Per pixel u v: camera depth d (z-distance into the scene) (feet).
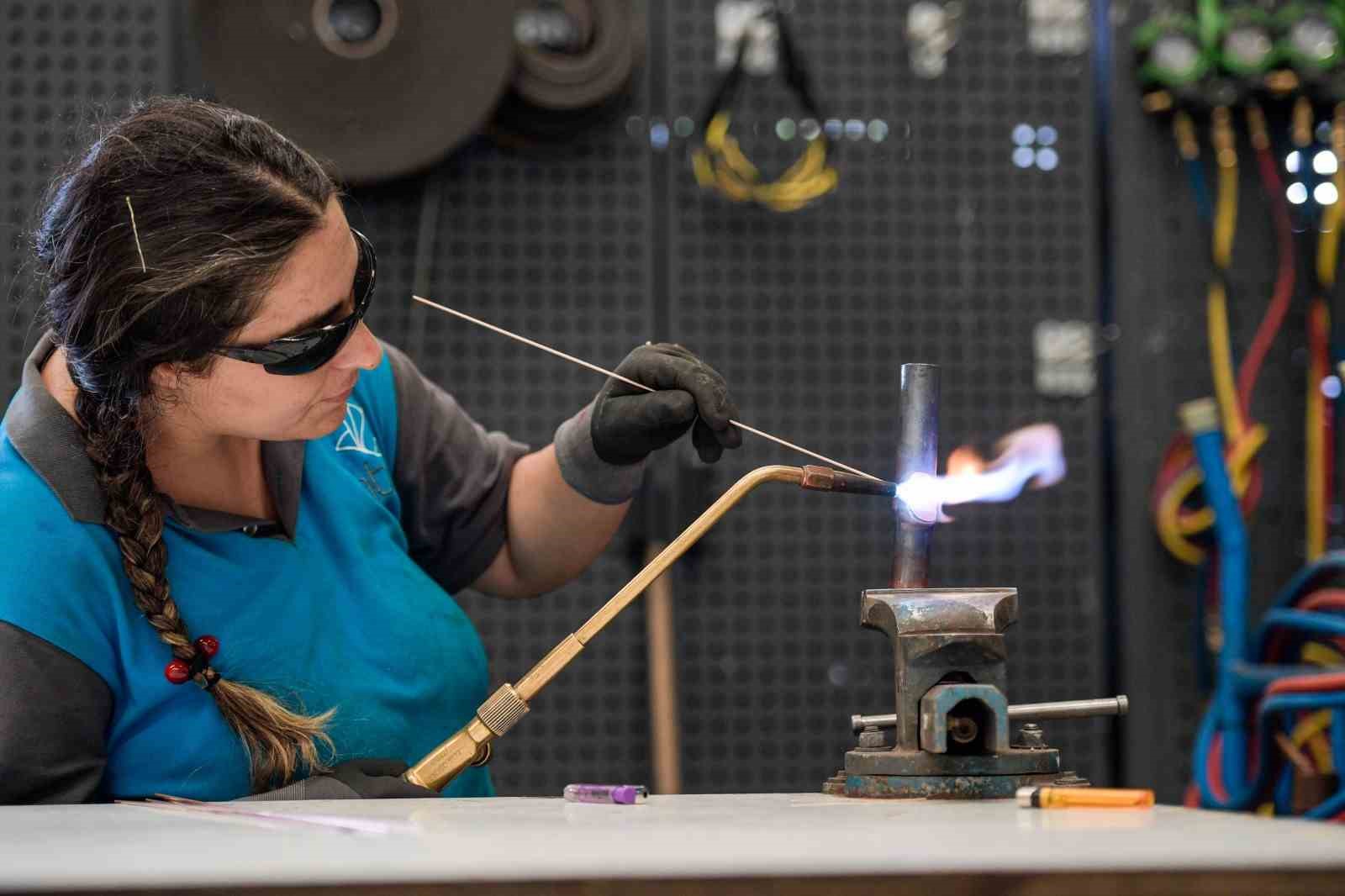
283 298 9.80
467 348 21.45
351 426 12.76
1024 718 9.45
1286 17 21.68
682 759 21.36
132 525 10.65
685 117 21.81
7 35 20.98
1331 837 6.21
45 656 10.17
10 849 6.18
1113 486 22.15
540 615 21.38
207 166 9.85
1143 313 22.03
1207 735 18.70
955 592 9.14
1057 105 22.22
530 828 7.10
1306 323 22.15
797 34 21.95
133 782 10.84
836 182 21.76
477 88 20.06
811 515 21.66
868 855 5.62
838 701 21.58
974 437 21.91
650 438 12.01
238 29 19.86
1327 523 21.84
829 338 21.85
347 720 11.64
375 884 5.25
